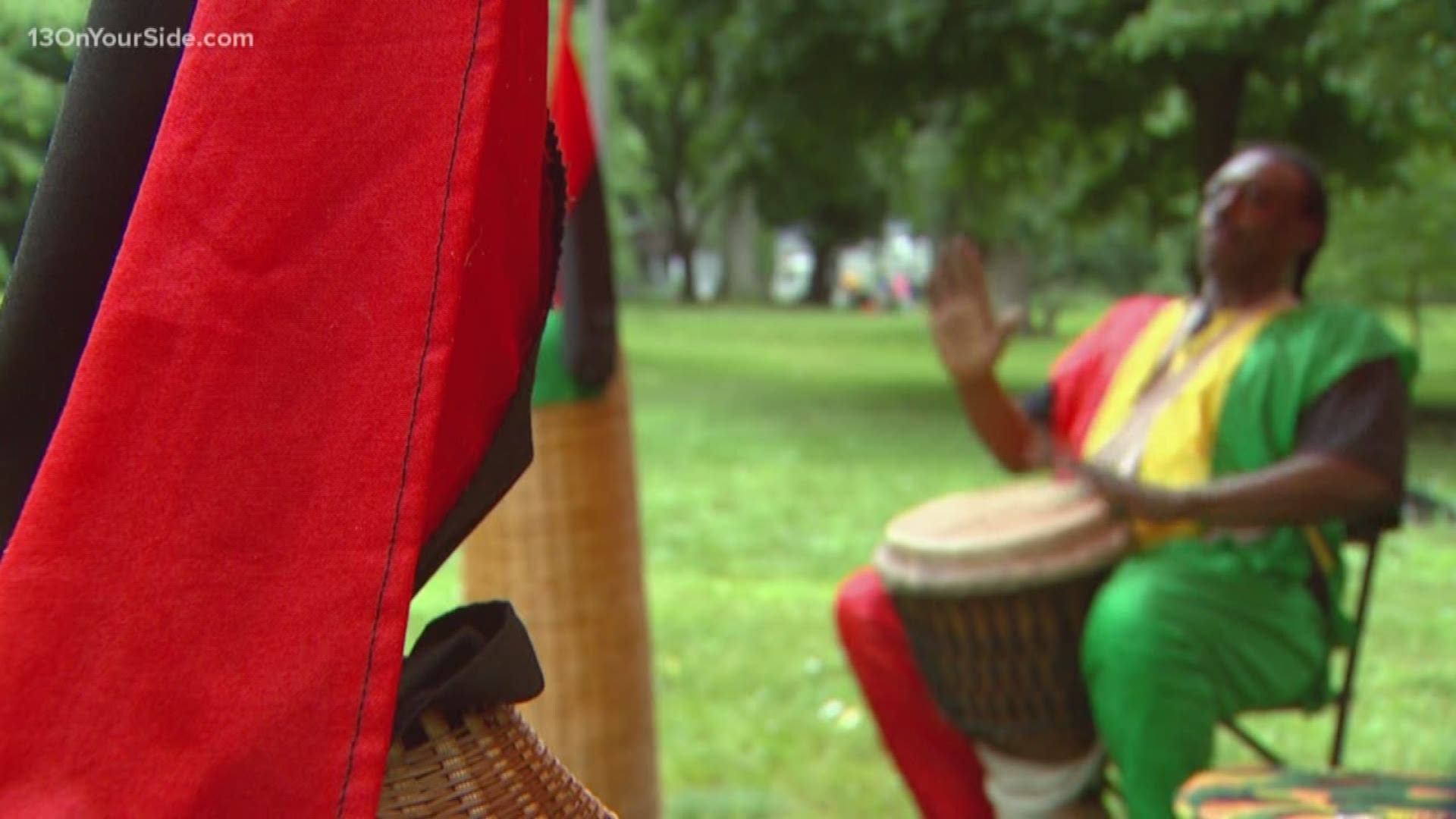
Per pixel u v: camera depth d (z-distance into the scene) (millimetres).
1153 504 3396
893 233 59531
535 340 1661
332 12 1391
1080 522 3494
